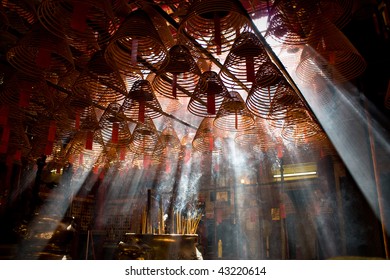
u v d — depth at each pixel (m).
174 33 3.63
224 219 7.02
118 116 3.68
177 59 2.84
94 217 7.94
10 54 2.59
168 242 3.31
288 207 6.43
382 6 3.39
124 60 2.67
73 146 4.53
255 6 3.29
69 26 2.30
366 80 3.49
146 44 2.74
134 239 3.38
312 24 2.50
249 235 6.74
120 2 2.54
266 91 3.35
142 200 7.71
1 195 5.02
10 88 3.18
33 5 2.61
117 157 5.09
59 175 5.42
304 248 6.13
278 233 6.47
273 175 6.69
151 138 4.63
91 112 3.72
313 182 6.13
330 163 4.75
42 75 2.83
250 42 2.64
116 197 8.29
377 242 3.63
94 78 3.05
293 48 3.36
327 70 3.06
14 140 4.11
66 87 3.66
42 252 3.17
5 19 2.52
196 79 3.38
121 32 2.26
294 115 3.51
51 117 3.79
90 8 2.40
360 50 3.50
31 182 5.33
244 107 3.54
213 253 6.81
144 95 3.27
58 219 3.39
